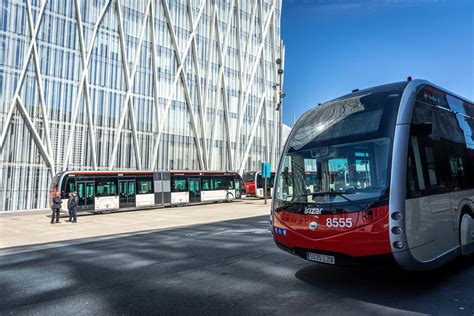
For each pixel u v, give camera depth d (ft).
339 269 21.79
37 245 37.81
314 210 17.81
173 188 87.35
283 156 20.95
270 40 177.88
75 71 105.81
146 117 124.26
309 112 22.09
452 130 21.47
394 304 15.48
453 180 20.34
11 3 93.61
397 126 17.04
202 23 146.92
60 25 103.24
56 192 68.85
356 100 19.51
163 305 16.34
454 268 21.49
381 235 15.71
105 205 74.59
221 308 15.62
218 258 26.68
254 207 86.33
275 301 16.30
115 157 114.11
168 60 133.08
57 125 100.73
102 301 17.26
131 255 29.43
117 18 118.01
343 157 18.02
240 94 158.92
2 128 90.38
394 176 16.11
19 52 94.32
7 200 90.33
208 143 146.00
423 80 19.94
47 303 17.21
